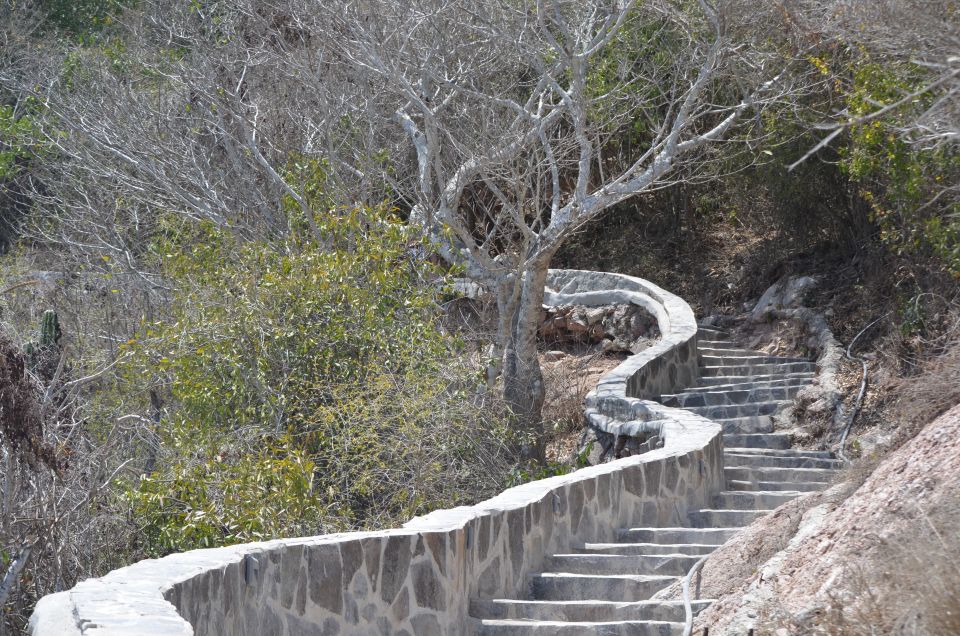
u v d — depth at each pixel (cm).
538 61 1379
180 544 972
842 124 450
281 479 975
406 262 1308
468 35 1534
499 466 1156
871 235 1670
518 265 1381
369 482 1068
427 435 1093
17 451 1012
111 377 1393
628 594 774
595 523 908
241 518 938
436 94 1459
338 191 1470
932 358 1133
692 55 1462
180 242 1662
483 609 721
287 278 1209
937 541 453
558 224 1378
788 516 738
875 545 510
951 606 408
